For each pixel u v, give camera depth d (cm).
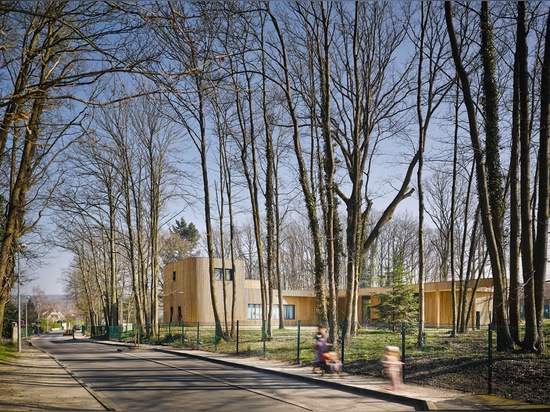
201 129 3441
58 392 1484
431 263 8338
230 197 3588
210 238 3425
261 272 3328
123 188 4425
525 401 1268
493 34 1917
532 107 2192
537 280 1694
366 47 2709
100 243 6234
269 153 3412
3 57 1332
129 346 4000
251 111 3362
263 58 2859
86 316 10256
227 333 3388
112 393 1480
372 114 2820
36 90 925
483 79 1941
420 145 2458
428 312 4906
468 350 1900
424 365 1747
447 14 1856
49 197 2234
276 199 4491
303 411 1191
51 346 4753
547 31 1673
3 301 2453
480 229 4419
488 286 4228
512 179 1784
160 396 1422
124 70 935
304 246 8531
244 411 1184
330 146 2425
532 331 1645
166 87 960
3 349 3447
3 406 1177
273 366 2192
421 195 2427
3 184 2466
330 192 2419
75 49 1242
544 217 1697
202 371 2125
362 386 1562
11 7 933
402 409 1238
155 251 4650
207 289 5434
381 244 8350
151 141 4444
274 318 6122
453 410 1173
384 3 2683
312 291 6419
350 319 2534
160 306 8800
